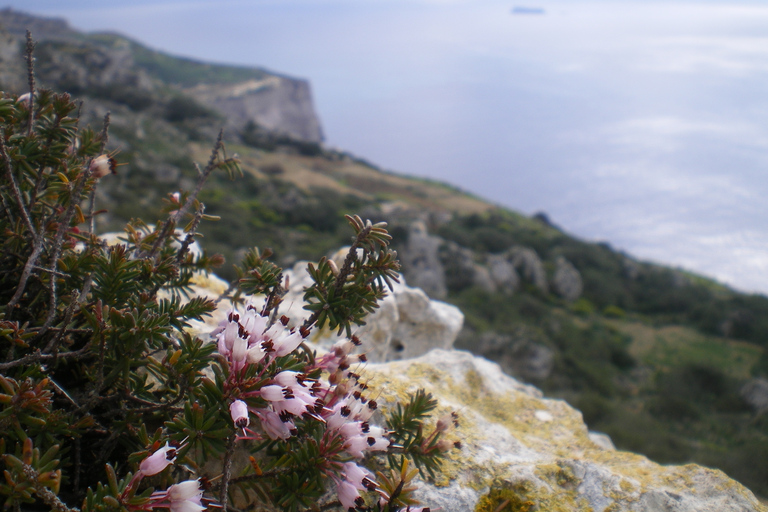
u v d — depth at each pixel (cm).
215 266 216
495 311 2972
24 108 190
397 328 402
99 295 167
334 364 170
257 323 150
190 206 202
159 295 257
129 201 3528
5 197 184
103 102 6688
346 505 152
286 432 144
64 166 183
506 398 291
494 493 210
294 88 16025
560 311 3650
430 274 3266
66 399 163
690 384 1866
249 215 4234
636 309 3969
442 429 183
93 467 168
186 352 157
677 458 1029
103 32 16625
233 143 7681
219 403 141
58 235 156
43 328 154
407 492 155
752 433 1385
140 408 159
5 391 140
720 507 208
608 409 1434
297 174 7100
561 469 223
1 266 183
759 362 2634
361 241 171
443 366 293
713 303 3447
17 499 123
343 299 169
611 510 207
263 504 185
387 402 231
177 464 153
